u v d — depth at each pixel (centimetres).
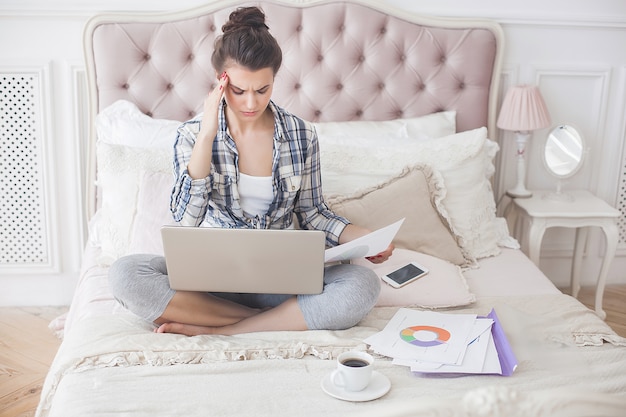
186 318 188
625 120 308
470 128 287
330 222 211
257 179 199
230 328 190
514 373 166
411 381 162
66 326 227
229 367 166
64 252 297
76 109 282
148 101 274
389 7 277
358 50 278
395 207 234
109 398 152
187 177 186
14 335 272
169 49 271
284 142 200
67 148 287
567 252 320
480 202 254
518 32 293
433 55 280
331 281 192
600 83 302
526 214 287
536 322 191
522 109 279
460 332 180
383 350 173
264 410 149
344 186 244
